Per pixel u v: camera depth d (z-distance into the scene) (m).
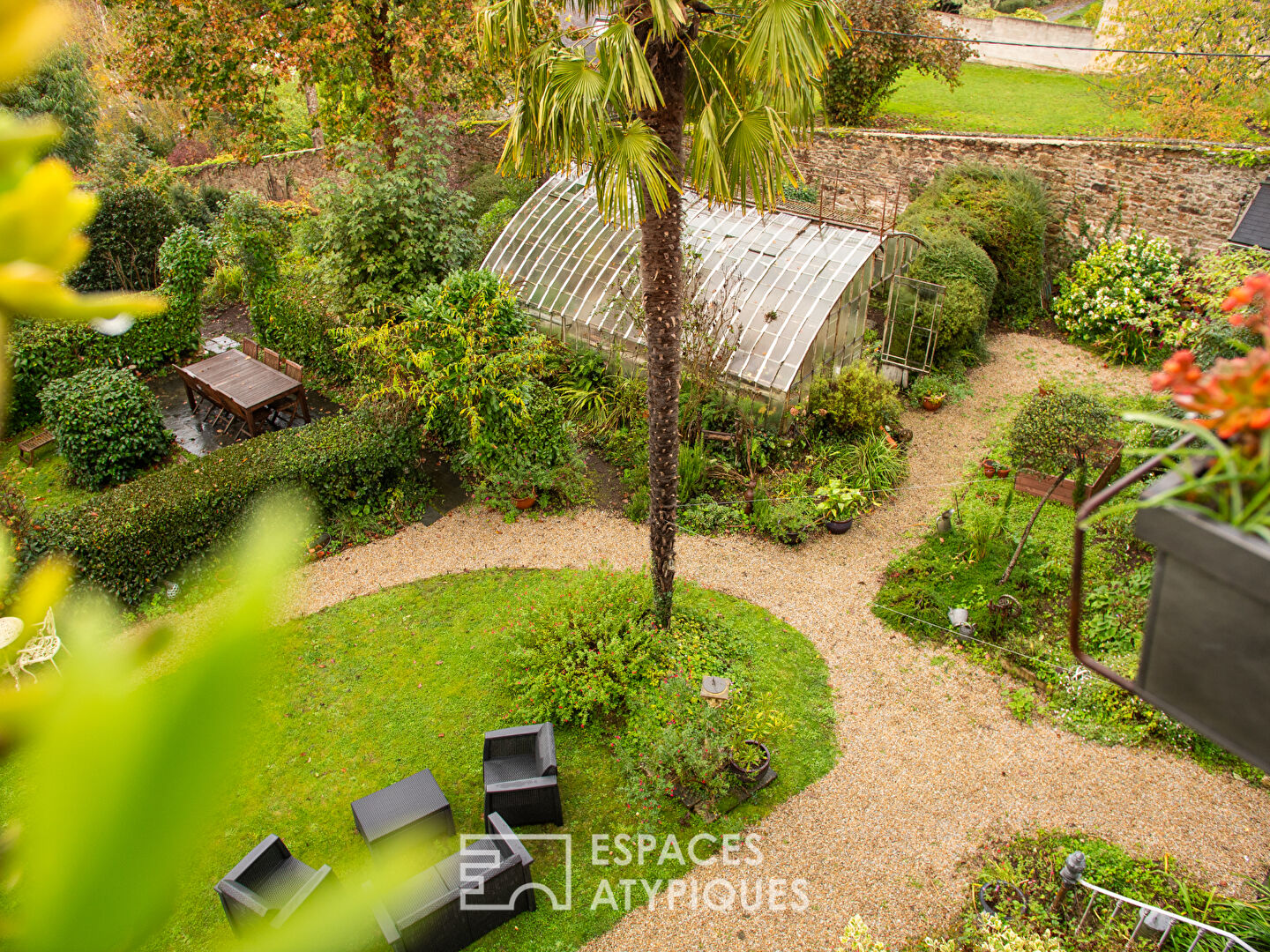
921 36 18.50
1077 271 19.44
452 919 7.75
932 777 9.55
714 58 8.27
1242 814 9.02
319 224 16.12
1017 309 19.73
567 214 17.77
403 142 15.84
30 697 0.32
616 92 7.59
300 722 10.24
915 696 10.55
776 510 13.05
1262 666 1.94
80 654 0.33
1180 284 17.17
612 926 8.15
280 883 8.09
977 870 8.59
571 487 13.99
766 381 14.37
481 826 9.09
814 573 12.51
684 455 13.66
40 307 0.31
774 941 8.03
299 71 17.33
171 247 17.44
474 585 12.27
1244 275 14.56
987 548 12.63
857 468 14.16
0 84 0.28
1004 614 11.37
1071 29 31.23
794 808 9.24
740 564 12.65
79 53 22.67
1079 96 28.77
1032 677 10.69
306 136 29.67
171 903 0.32
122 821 0.31
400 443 13.59
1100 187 19.50
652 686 10.41
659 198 7.53
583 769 9.69
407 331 13.12
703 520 13.38
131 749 0.31
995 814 9.12
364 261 15.76
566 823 9.09
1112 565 12.27
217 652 0.33
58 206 0.31
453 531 13.34
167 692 0.32
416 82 18.95
